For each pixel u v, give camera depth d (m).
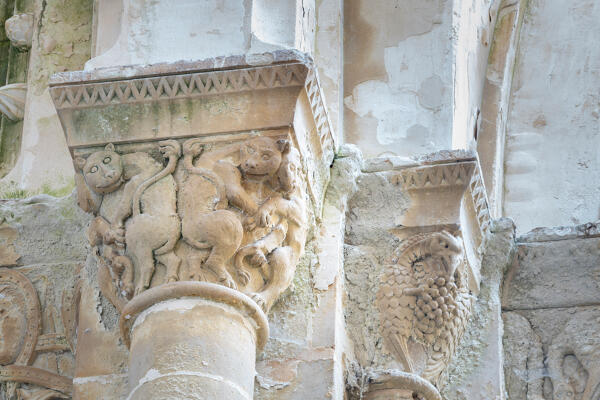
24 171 12.54
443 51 12.41
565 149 13.83
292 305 10.93
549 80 14.20
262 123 10.67
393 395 11.04
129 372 9.98
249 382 9.99
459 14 12.57
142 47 11.34
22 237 12.03
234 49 11.19
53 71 13.12
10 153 13.00
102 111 10.91
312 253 11.20
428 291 11.38
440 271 11.45
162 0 11.48
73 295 11.71
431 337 11.39
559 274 12.18
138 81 10.86
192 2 11.45
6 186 12.52
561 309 12.04
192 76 10.80
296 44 11.37
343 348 11.09
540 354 11.88
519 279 12.26
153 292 10.10
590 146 13.80
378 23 12.62
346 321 11.39
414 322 11.39
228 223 10.34
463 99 12.71
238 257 10.42
